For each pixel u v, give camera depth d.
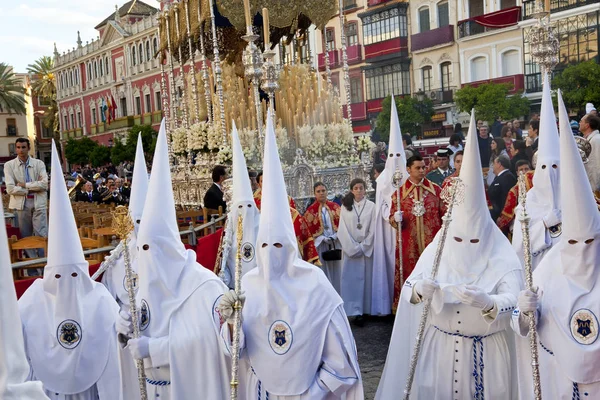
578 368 3.71
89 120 57.06
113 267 5.56
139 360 3.78
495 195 9.21
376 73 31.67
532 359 3.71
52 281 4.20
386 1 30.34
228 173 11.12
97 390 4.43
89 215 10.95
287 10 12.01
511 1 26.23
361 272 8.08
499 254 4.38
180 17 13.86
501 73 26.75
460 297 4.03
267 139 3.90
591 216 3.68
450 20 28.52
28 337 4.20
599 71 18.31
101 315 4.36
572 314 3.77
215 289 3.98
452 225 4.40
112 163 40.25
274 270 3.75
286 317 3.70
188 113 15.66
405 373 4.84
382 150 15.36
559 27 23.67
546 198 6.27
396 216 7.42
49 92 66.81
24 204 10.59
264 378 3.72
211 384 3.86
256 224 6.13
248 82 12.98
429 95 28.50
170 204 4.06
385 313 8.04
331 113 11.87
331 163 11.41
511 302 4.12
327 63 12.47
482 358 4.29
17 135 71.25
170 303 3.95
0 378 2.41
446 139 22.70
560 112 3.74
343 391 3.73
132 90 49.78
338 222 8.23
